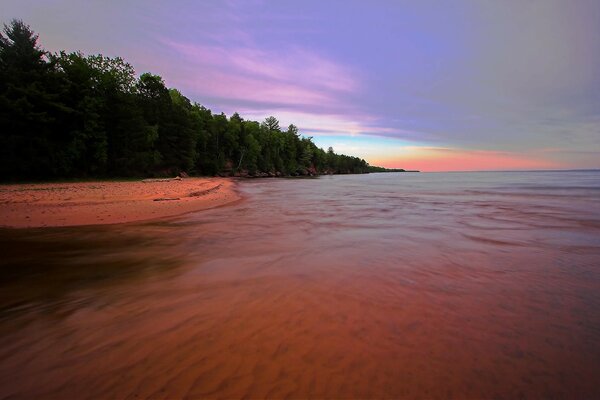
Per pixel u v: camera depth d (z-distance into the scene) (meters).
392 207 18.44
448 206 19.06
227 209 16.72
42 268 6.42
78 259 7.09
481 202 21.83
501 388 2.79
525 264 6.68
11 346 3.44
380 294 4.95
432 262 6.80
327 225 11.77
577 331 3.83
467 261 6.89
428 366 3.09
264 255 7.38
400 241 8.97
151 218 13.16
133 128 47.47
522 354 3.32
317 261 6.86
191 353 3.28
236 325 3.91
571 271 6.20
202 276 5.86
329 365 3.09
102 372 2.97
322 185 50.97
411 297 4.84
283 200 23.11
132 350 3.34
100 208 14.95
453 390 2.75
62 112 37.25
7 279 5.75
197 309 4.39
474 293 5.04
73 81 40.03
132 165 48.22
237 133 95.50
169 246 8.32
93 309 4.42
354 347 3.42
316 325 3.92
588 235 9.91
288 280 5.60
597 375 2.97
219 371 2.98
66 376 2.91
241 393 2.68
